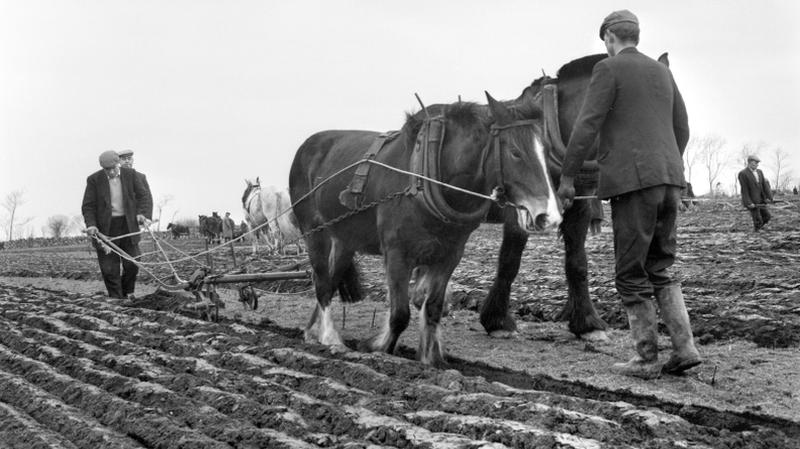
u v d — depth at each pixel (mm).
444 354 7629
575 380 6617
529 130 6273
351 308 11203
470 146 6566
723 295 10906
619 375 6691
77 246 57469
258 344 7988
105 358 7254
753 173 21516
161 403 5785
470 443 4570
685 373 6668
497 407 5281
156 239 10773
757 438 4879
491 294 8695
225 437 5016
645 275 6598
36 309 10992
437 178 6715
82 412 5754
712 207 35906
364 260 19500
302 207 8891
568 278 8516
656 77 6559
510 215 8133
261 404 5660
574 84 7824
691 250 17406
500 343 8344
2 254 43125
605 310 9727
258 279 9898
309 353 7293
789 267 13664
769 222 24875
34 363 7039
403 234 7012
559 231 8500
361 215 7668
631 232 6504
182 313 10789
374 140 7875
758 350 7559
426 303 7195
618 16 6742
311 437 4965
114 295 12539
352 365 6582
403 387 5996
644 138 6406
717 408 5746
